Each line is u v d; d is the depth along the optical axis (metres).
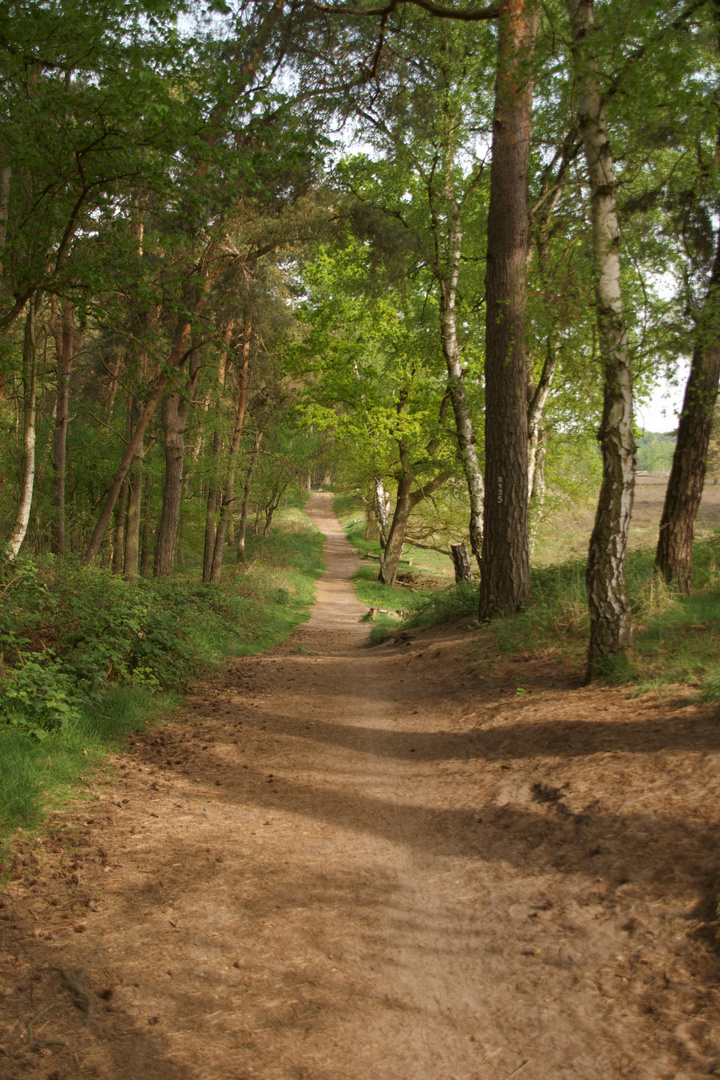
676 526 9.11
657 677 6.03
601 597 6.70
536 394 15.25
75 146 7.54
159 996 2.92
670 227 8.85
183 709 8.18
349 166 15.97
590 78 6.52
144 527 28.56
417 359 22.08
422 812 5.06
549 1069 2.45
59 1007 2.81
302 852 4.43
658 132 7.83
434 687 8.91
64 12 6.67
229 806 5.20
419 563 45.59
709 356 8.83
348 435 26.12
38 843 4.28
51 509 22.67
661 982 2.76
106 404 25.59
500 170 11.27
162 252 14.23
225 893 3.84
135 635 9.02
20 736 5.56
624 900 3.33
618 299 6.60
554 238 12.00
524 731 6.05
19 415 21.14
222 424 22.66
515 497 11.27
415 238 15.35
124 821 4.74
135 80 6.78
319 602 27.23
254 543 41.09
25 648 7.97
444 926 3.50
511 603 11.22
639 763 4.59
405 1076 2.48
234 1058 2.57
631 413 6.62
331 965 3.17
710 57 7.20
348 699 9.27
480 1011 2.82
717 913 2.99
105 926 3.44
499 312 11.27
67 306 17.20
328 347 23.80
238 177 7.91
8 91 7.41
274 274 18.67
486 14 10.30
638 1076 2.34
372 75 12.62
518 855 4.09
